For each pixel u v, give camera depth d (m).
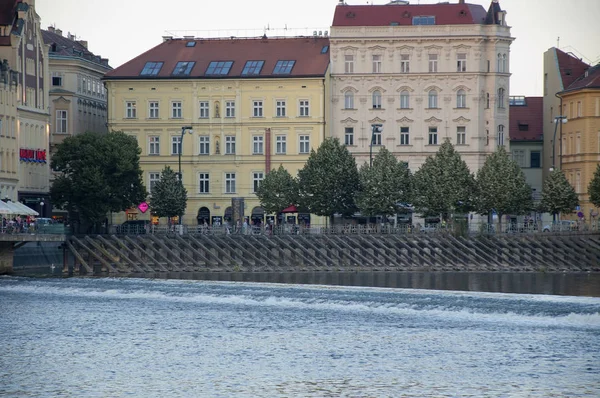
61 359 151.25
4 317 185.12
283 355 152.12
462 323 173.38
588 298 187.38
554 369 141.50
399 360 147.75
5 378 140.75
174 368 145.12
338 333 167.25
